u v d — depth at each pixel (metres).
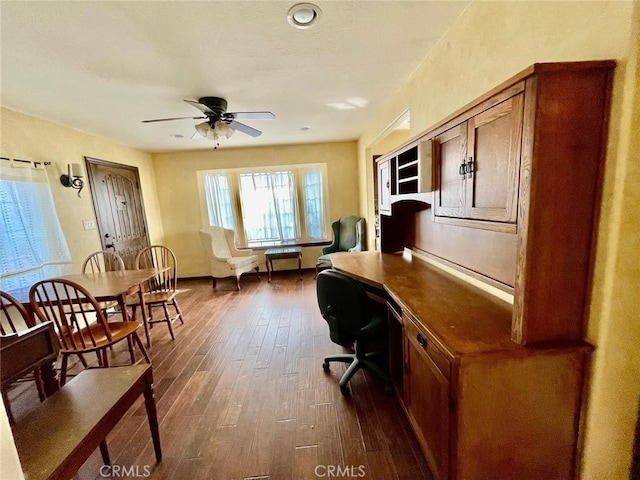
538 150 0.90
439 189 1.57
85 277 2.79
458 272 1.87
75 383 1.39
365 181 4.32
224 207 5.22
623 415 1.03
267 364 2.39
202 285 4.88
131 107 2.71
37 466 0.97
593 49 0.90
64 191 3.11
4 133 2.51
